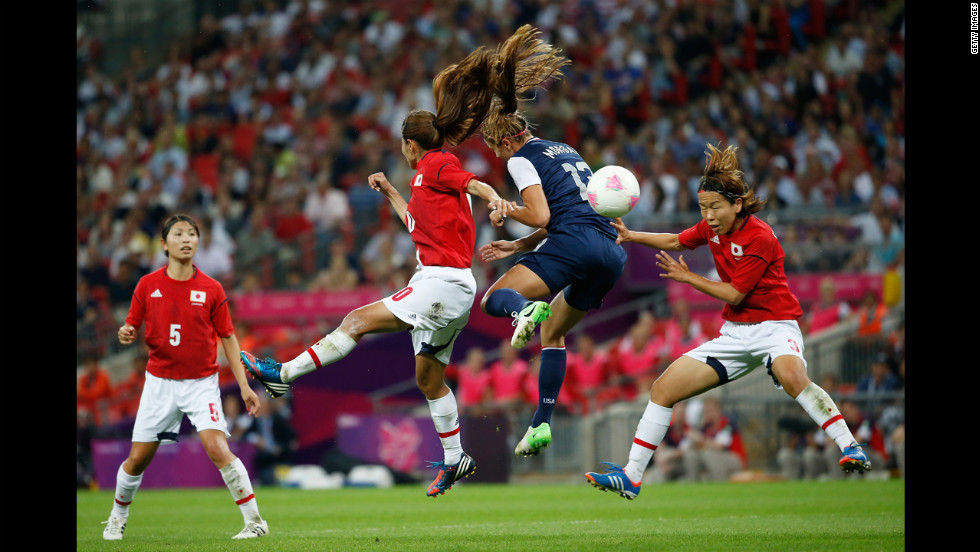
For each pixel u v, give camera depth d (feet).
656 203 217.56
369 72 282.56
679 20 276.00
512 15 290.56
